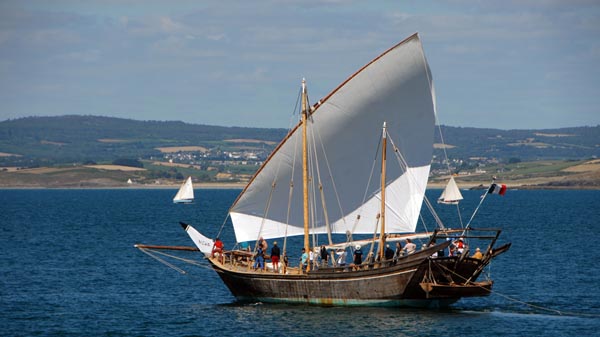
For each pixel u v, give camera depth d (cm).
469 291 9325
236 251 11069
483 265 9625
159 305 10719
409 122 10494
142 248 11162
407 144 10538
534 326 9088
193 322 9488
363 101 10369
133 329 9194
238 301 10838
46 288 12206
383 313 9575
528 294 11325
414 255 9256
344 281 9738
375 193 10588
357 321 9181
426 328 8894
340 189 10619
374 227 10650
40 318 9844
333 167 10562
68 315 10025
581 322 9331
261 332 8856
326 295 9931
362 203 10619
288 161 10531
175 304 10806
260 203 10744
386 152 10544
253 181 10600
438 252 9762
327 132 10456
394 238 10344
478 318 9475
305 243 10219
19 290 11975
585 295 11262
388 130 10519
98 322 9594
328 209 10656
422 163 10562
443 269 9350
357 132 10488
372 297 9700
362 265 9625
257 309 10075
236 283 10638
